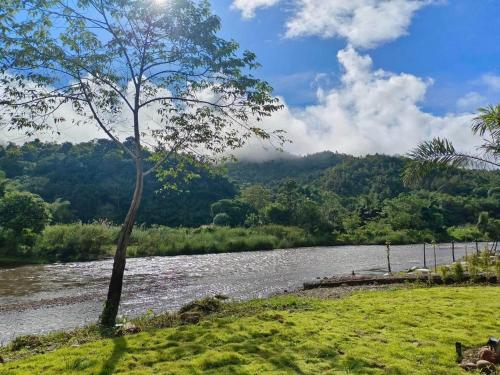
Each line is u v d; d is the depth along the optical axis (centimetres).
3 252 3738
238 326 891
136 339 815
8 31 1062
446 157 930
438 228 7544
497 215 8850
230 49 1199
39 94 1144
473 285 1573
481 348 688
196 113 1298
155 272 2825
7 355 815
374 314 1008
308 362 650
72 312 1537
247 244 5125
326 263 3366
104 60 1200
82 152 8950
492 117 867
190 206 8344
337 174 15525
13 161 8131
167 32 1182
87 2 1098
